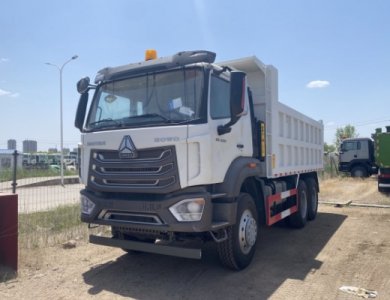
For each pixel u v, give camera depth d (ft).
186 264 19.21
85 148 17.87
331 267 18.63
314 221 31.30
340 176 79.05
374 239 24.32
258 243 23.63
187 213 15.20
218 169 16.43
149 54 18.54
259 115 22.70
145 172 15.88
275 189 23.50
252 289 15.78
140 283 16.62
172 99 16.61
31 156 119.65
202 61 16.57
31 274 17.83
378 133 49.01
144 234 16.93
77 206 36.70
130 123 16.94
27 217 31.14
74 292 15.64
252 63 21.70
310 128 33.09
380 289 15.74
